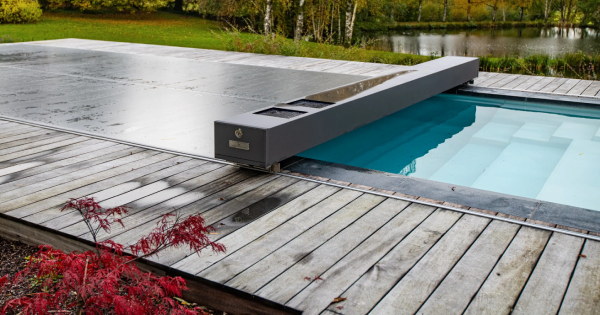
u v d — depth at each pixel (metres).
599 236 2.67
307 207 3.04
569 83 7.50
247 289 2.17
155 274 2.41
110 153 4.07
